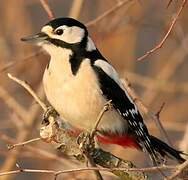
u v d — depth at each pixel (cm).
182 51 1569
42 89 1381
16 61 1334
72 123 1155
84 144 1038
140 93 1559
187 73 1723
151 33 1656
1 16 1561
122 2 1291
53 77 1125
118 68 1485
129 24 1457
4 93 1386
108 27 1448
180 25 1529
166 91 1517
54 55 1130
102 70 1133
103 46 1480
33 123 1366
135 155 1424
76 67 1120
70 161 1237
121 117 1167
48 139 1057
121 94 1158
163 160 1084
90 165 1032
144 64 1648
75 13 1370
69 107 1128
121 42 1489
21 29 1512
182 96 1582
